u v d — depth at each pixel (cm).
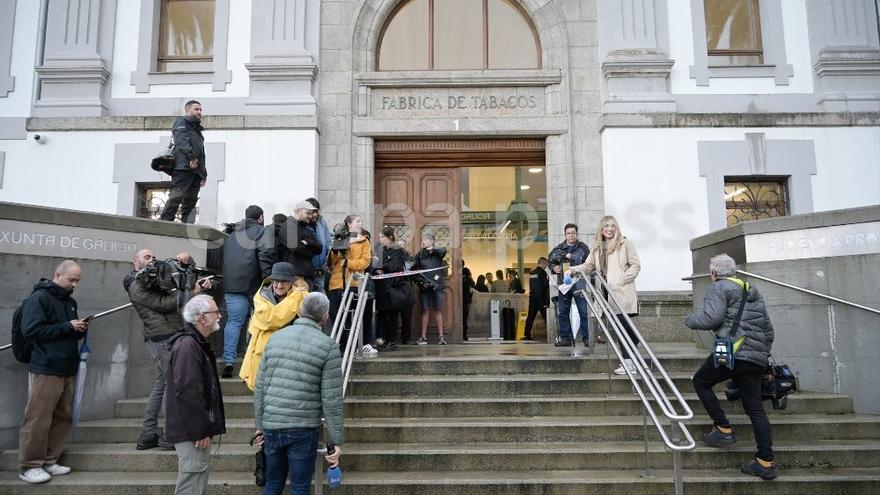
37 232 613
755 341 522
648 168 982
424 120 1031
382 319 883
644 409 538
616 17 1034
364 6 1058
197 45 1062
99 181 978
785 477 514
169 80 1023
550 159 1027
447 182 1066
